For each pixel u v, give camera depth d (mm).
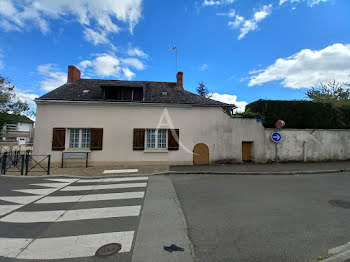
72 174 7840
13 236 2941
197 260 2336
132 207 4152
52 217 3645
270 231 3061
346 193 5191
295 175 7766
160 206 4207
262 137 10750
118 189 5625
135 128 10117
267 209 4012
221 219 3525
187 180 6832
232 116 11375
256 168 8969
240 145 10648
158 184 6230
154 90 12047
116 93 10594
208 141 10477
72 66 12328
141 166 9758
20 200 4637
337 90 14695
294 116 11180
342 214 3742
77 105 9883
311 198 4746
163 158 10195
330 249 2551
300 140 11000
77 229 3168
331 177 7371
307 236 2896
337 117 11711
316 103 11570
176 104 10367
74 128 9898
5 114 14250
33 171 8359
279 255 2426
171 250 2551
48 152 9609
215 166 9641
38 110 9703
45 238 2881
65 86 11391
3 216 3695
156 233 3021
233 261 2312
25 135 26906
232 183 6359
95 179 7066
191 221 3449
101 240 2812
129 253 2486
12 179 6977
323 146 11242
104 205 4281
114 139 9992
